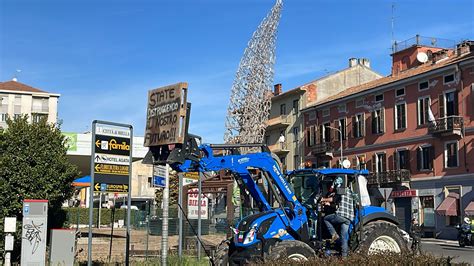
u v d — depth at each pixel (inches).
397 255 349.1
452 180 1553.9
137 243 981.8
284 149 2454.5
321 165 2194.9
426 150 1660.9
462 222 1349.7
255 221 449.1
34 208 498.0
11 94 3314.5
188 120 345.1
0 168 568.4
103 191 430.6
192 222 858.8
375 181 1766.7
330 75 2401.6
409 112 1733.5
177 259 574.6
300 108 2373.3
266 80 2167.8
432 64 1808.6
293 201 458.6
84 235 1262.3
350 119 2027.6
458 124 1535.4
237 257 453.4
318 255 423.8
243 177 474.3
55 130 623.2
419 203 1658.5
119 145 442.3
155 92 353.1
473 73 1512.1
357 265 335.0
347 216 457.7
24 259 491.2
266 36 2165.4
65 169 616.7
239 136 2140.7
